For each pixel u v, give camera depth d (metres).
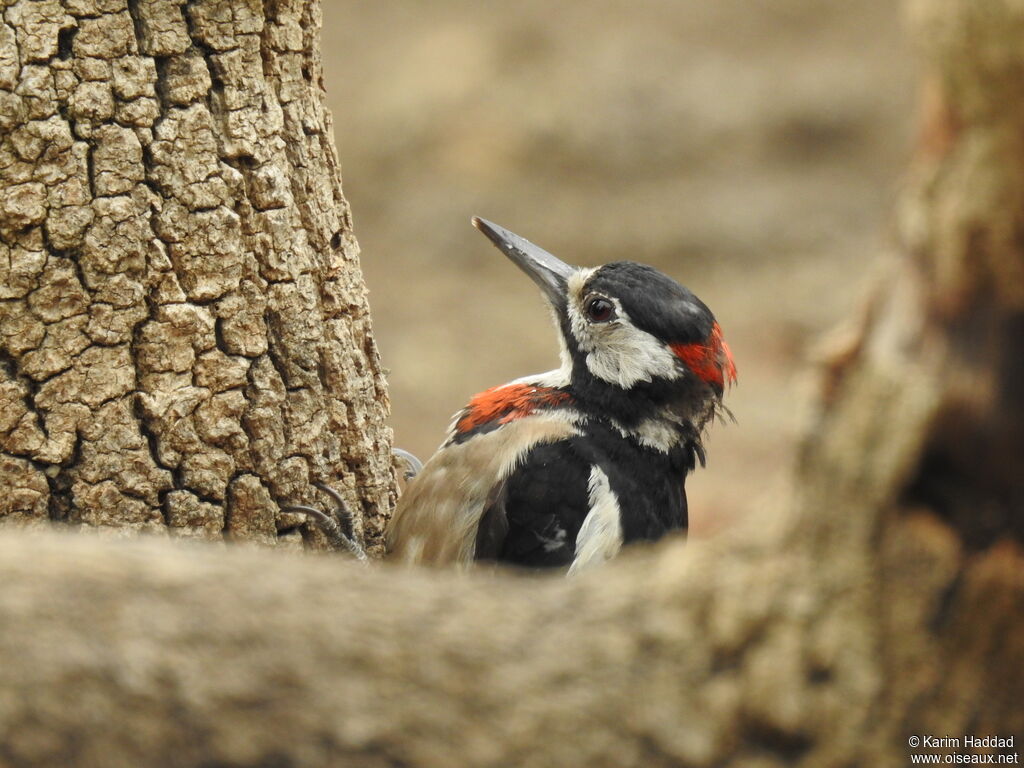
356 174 35.12
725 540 4.06
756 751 3.82
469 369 27.92
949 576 3.72
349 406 7.79
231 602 3.92
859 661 3.78
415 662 3.87
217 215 6.94
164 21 6.71
